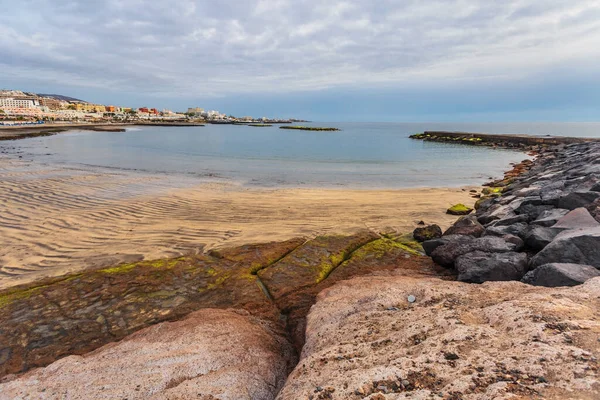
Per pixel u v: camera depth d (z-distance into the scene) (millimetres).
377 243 10266
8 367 5242
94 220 12820
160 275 8141
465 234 10000
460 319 4379
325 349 4402
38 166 25703
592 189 10898
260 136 84438
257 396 4113
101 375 4520
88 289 7512
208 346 5117
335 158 38125
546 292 4918
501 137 59125
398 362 3562
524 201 11531
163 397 3939
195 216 13602
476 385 2967
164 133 91062
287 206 15430
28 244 10445
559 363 3051
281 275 8312
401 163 34156
